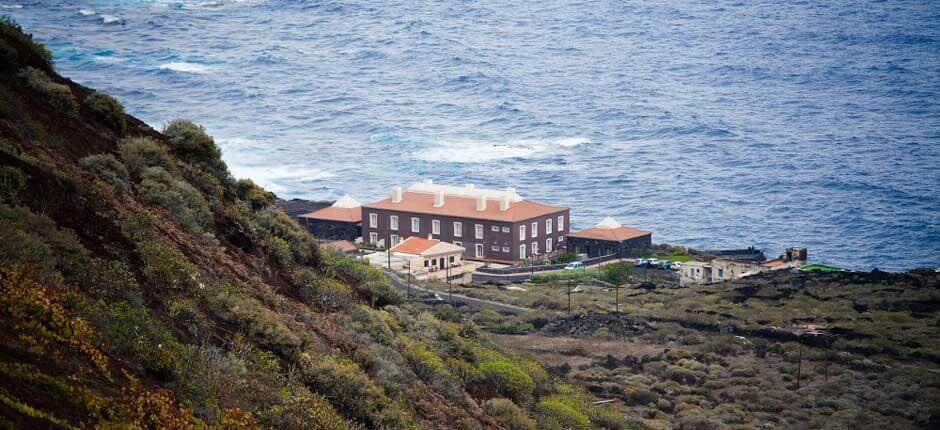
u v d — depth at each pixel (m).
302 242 178.50
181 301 115.88
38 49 162.38
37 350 84.81
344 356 139.25
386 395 138.25
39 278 96.88
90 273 105.75
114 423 81.06
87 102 157.50
